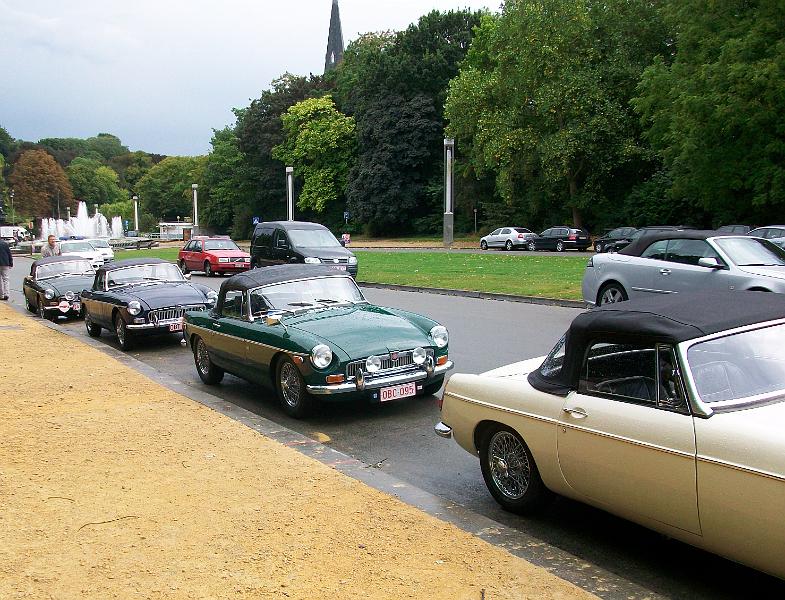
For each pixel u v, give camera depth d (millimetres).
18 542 4402
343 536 4418
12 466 5945
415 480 6109
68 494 5246
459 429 5582
